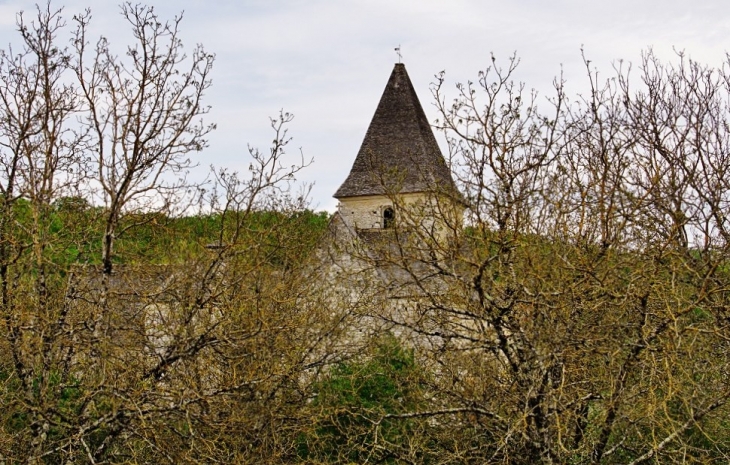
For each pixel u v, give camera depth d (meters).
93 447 11.81
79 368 11.30
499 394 10.37
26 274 11.15
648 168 12.23
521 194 10.06
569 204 10.59
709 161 12.57
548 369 9.98
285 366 11.56
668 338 9.59
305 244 13.53
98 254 11.95
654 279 9.53
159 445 10.37
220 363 11.36
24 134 10.28
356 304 13.04
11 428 11.55
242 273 11.20
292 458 12.77
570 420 10.38
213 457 10.54
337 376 14.29
